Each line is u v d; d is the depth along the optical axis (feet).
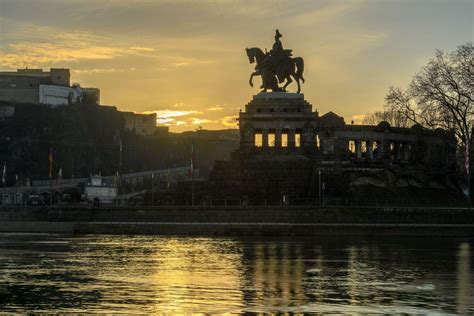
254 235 594.65
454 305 274.16
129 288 309.83
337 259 411.95
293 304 275.18
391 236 572.51
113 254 441.68
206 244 510.99
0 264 391.04
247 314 257.75
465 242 522.88
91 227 641.40
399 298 288.10
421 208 611.06
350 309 266.36
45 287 312.71
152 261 403.75
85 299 284.00
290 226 590.14
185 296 290.35
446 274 352.08
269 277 341.82
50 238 577.84
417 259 411.34
